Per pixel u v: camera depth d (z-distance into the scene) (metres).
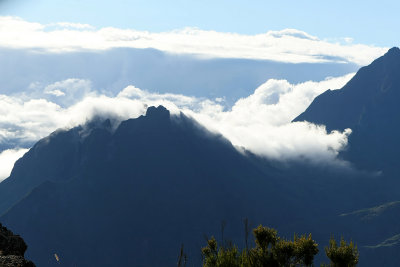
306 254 10.92
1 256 8.91
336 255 10.81
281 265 10.87
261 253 10.98
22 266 8.71
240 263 10.91
